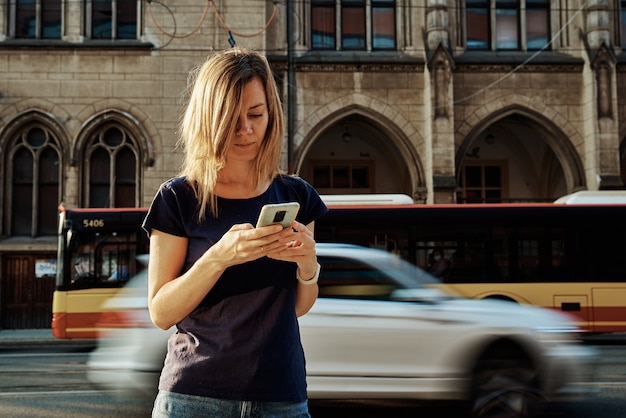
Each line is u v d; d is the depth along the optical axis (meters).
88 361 11.20
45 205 17.38
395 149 20.05
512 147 21.22
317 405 7.00
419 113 17.92
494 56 18.31
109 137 17.67
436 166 17.14
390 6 18.64
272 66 17.59
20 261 16.98
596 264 12.30
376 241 12.30
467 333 5.75
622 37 18.78
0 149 17.11
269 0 18.06
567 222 12.44
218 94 1.83
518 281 12.23
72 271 12.31
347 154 20.86
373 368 5.78
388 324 5.84
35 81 17.33
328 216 12.37
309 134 17.64
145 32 17.66
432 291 6.20
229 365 1.78
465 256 12.30
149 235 1.92
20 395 7.86
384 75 17.92
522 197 21.19
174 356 1.85
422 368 5.73
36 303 16.91
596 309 12.20
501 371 5.72
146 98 17.48
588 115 17.78
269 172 1.96
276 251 1.67
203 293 1.73
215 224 1.88
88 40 17.77
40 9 17.78
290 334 1.86
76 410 7.02
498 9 18.84
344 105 17.75
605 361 10.09
